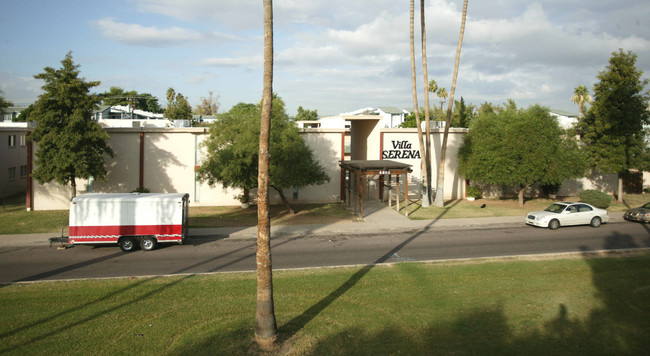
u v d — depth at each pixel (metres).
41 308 11.28
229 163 25.27
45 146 25.12
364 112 75.62
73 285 13.33
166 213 18.80
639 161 31.02
